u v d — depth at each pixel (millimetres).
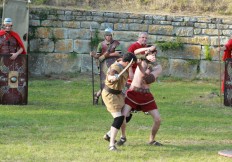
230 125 16688
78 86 24641
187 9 29453
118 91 12664
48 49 27266
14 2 26141
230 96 20562
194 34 27531
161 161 11617
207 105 20797
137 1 29625
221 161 11828
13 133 14359
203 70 27516
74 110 18594
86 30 27406
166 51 27516
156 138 14344
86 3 29328
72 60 27375
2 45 19281
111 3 29531
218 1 29750
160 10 29312
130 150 12703
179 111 19141
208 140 14336
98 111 18531
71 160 11578
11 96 19312
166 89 24453
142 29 27531
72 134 14406
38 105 19469
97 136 14219
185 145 13570
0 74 19219
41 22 27188
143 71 12953
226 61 20641
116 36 27516
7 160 11484
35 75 27156
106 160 11617
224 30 27406
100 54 19953
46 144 13117
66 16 27359
